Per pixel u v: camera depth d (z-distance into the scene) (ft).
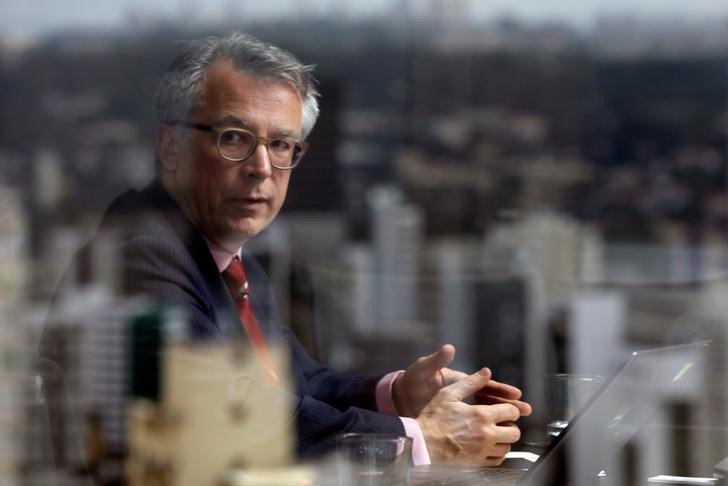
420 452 7.38
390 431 7.40
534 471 6.19
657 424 6.64
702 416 6.79
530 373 17.04
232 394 7.42
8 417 7.68
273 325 8.52
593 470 6.24
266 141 7.91
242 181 7.83
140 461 7.45
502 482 6.85
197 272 7.52
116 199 7.66
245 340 7.60
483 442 7.52
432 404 7.77
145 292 7.37
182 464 7.35
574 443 6.21
